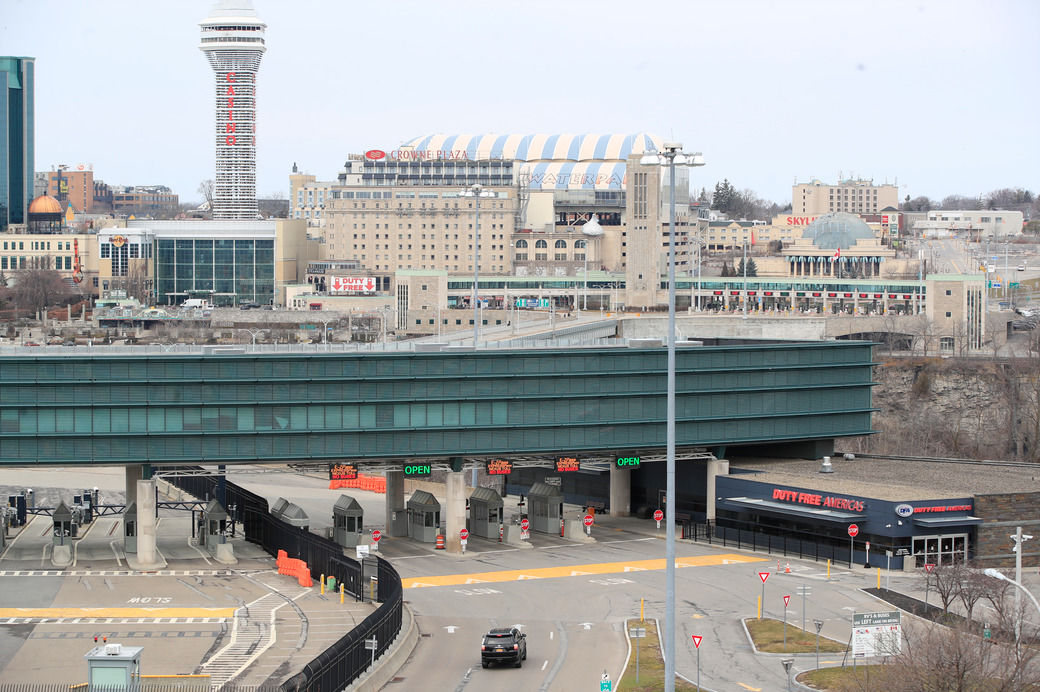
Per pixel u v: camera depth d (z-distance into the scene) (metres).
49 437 152.62
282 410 158.62
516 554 167.25
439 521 177.50
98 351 164.38
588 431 173.00
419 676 110.19
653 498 196.00
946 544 155.50
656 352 176.38
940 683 94.94
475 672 111.50
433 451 165.25
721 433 181.88
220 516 167.62
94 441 153.62
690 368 179.50
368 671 107.31
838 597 138.75
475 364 166.50
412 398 163.50
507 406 168.62
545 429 170.50
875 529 155.50
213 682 104.12
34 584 146.00
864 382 194.12
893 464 192.62
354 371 160.75
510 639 113.56
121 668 95.69
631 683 107.38
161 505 182.50
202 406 156.00
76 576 151.00
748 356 184.12
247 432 157.25
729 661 114.31
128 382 153.75
